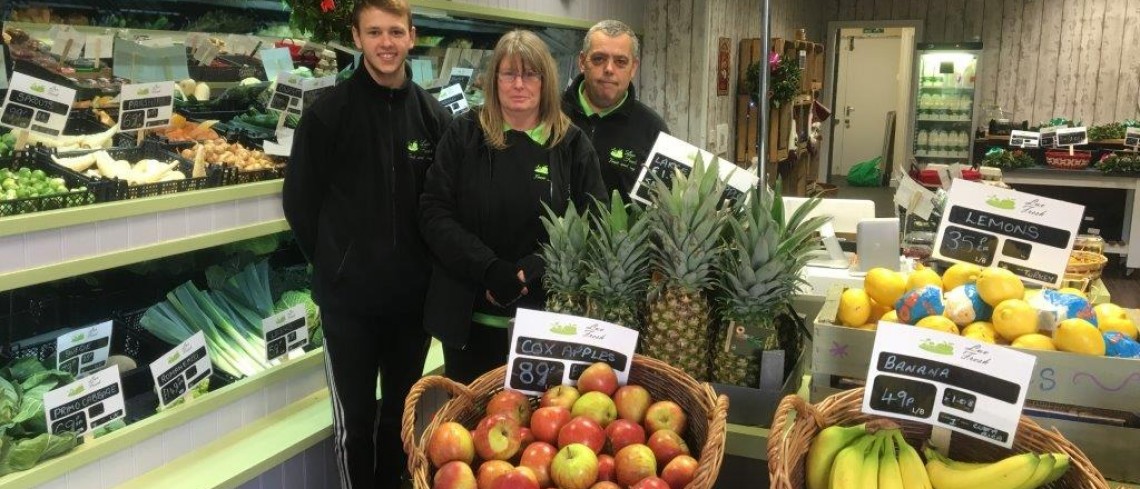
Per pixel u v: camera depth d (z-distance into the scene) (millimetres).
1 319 2590
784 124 8203
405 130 2812
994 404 1670
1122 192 8180
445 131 2777
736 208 2178
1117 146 8547
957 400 1703
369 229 2773
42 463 2299
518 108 2596
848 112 15102
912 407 1735
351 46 3549
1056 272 2172
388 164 2771
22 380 2479
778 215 2035
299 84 3246
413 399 1742
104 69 3072
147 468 2580
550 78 2607
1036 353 1797
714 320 2131
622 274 2035
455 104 3992
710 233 1968
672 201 1975
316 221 2793
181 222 2625
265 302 3256
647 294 2160
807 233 1996
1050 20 11172
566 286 2117
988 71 11617
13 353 2621
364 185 2760
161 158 2904
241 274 3285
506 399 1811
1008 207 2215
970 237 2256
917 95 12023
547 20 4875
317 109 2682
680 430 1772
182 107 3275
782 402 1639
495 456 1681
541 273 2498
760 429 2002
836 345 2004
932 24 11891
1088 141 8617
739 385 2023
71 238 2316
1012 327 1862
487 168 2656
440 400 3602
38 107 2592
